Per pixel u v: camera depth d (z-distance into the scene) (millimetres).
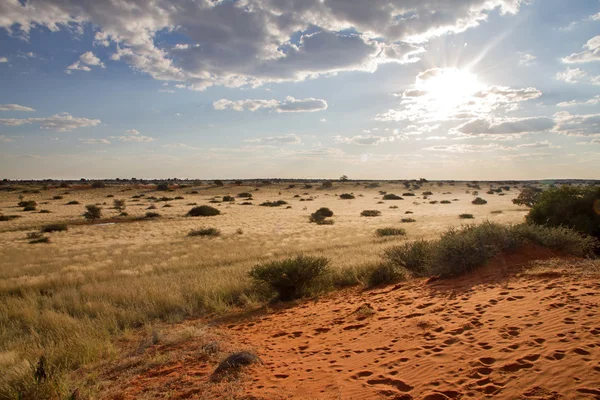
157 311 9711
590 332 4262
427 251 11148
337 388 4117
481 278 8203
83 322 8578
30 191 102125
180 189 117250
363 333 6148
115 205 62312
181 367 5535
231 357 5254
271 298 10766
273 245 25141
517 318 5215
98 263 19578
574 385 3305
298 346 6039
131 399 4602
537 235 9805
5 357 6367
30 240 32344
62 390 4770
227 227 41312
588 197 14234
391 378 4168
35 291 13094
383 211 63406
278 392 4172
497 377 3711
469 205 72938
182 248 25734
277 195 107375
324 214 54500
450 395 3559
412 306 7188
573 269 7465
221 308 9586
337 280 12016
